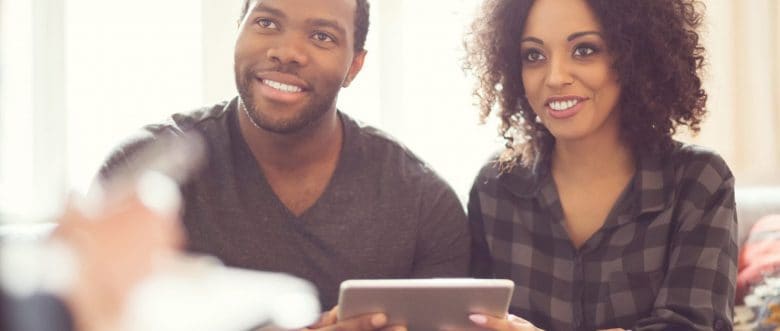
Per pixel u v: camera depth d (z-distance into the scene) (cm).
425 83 264
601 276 173
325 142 176
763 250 211
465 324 141
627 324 172
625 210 174
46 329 39
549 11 170
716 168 175
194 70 249
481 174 190
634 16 169
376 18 262
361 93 263
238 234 171
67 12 241
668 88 179
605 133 176
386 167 181
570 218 179
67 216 42
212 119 180
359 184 178
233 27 248
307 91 169
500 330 141
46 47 240
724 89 274
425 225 181
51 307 40
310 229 173
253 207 173
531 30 173
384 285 133
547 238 178
